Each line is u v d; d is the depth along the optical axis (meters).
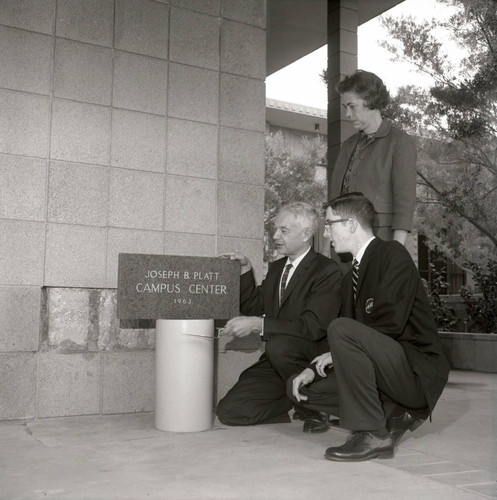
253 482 2.06
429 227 8.77
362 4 7.76
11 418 3.18
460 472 2.24
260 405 3.14
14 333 3.21
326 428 2.98
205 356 3.00
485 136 7.57
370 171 3.21
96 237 3.46
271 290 3.32
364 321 2.57
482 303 8.27
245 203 3.92
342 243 2.66
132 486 2.00
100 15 3.55
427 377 2.40
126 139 3.58
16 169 3.28
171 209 3.68
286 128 14.80
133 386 3.49
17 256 3.24
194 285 3.08
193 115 3.79
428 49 7.51
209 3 3.88
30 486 2.00
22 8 3.34
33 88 3.35
